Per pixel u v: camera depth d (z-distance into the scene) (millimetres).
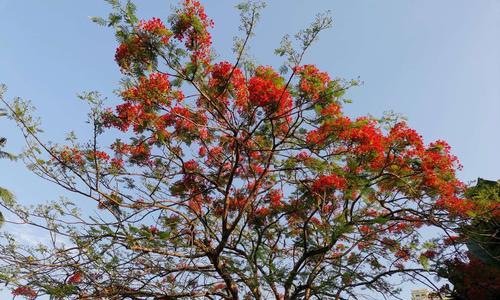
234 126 9930
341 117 9484
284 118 10430
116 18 7867
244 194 11562
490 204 10250
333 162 10273
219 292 10102
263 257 10945
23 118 7848
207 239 10016
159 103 9141
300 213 11289
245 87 9586
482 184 11266
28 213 8438
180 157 10156
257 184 10070
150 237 8320
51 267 8094
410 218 10961
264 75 9367
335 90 8852
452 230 10180
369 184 9914
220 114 9367
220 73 9219
